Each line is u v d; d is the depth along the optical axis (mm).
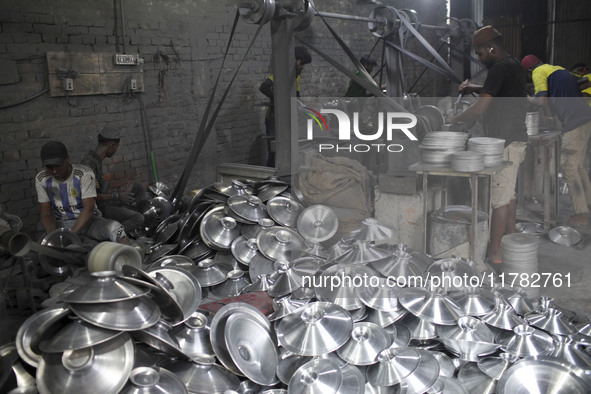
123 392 1991
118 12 5293
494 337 2615
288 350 2387
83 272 3223
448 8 8586
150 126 5797
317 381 2205
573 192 3631
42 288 3322
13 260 3047
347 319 2469
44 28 4660
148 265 3254
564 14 7395
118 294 2094
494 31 3510
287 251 3295
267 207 3648
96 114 5195
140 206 4641
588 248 3330
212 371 2262
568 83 3588
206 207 3758
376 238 3188
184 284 2627
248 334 2455
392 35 5086
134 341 2230
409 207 3344
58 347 1970
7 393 2082
